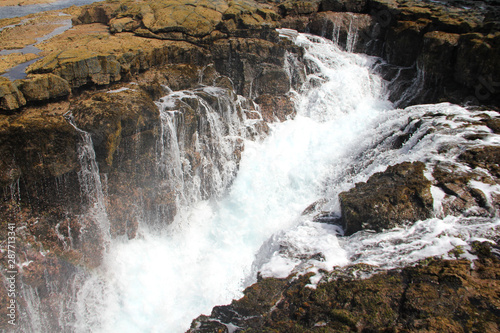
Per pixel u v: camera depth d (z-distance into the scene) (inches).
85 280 315.9
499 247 249.0
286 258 290.4
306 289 245.3
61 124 289.9
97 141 305.6
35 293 289.4
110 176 328.2
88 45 403.9
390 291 228.4
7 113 295.3
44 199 295.6
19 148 275.3
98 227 321.4
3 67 344.5
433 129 379.2
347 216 297.9
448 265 237.5
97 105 314.7
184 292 341.4
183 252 377.4
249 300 252.2
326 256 275.3
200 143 416.5
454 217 282.2
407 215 288.5
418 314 208.7
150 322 319.3
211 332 237.1
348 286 238.7
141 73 415.8
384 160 380.5
